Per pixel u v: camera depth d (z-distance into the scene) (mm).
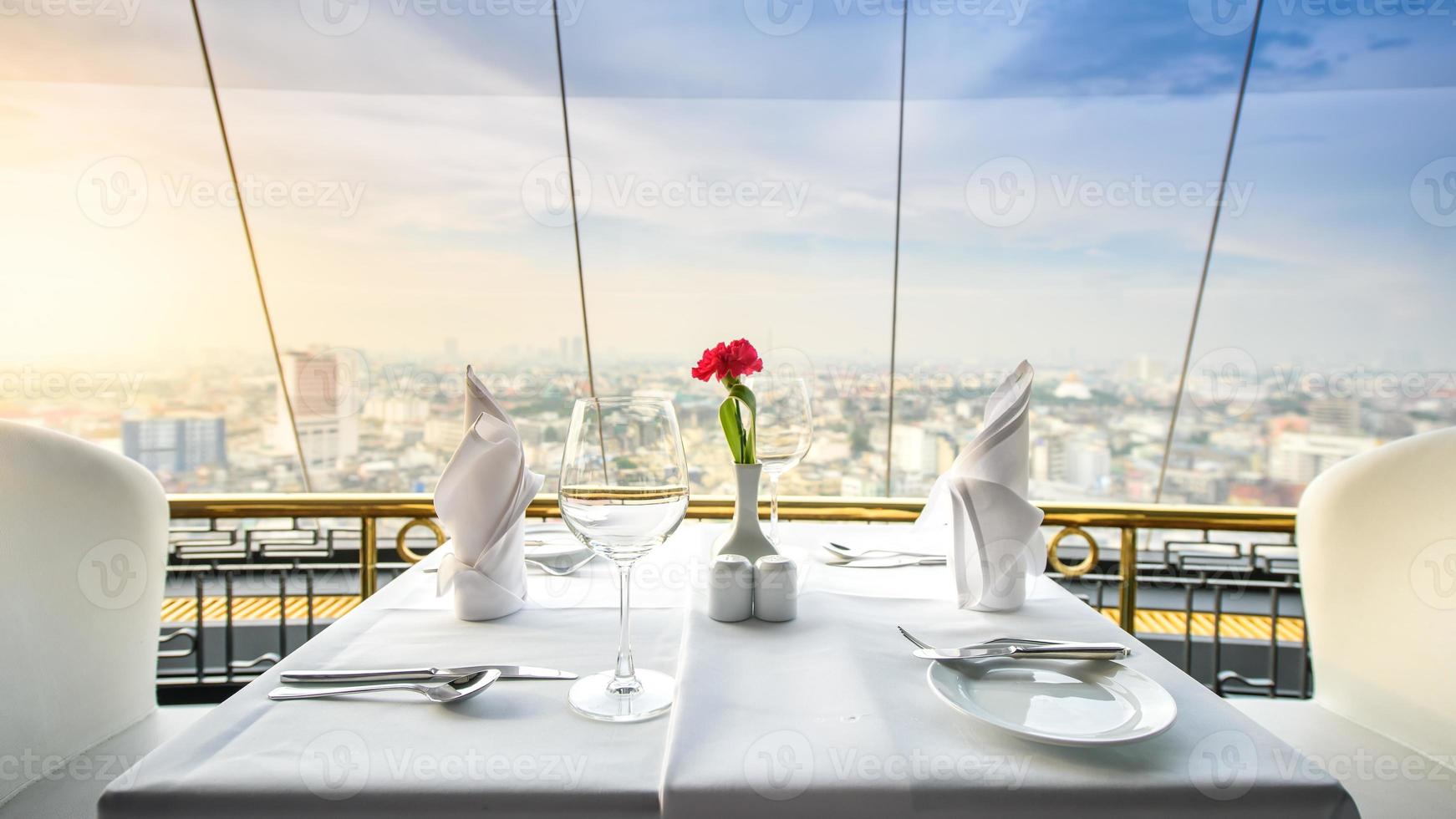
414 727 746
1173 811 636
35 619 1236
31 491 1258
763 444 1292
